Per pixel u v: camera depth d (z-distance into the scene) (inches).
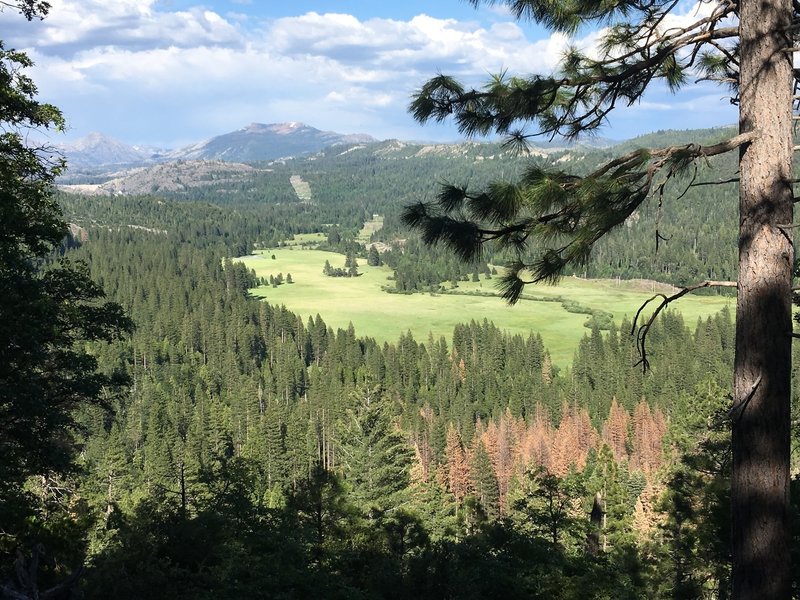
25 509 633.0
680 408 2374.5
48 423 591.5
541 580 657.0
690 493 980.6
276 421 3312.0
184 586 543.2
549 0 325.4
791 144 270.1
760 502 270.2
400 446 1831.9
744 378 275.4
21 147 625.6
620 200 282.0
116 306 713.6
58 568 575.5
